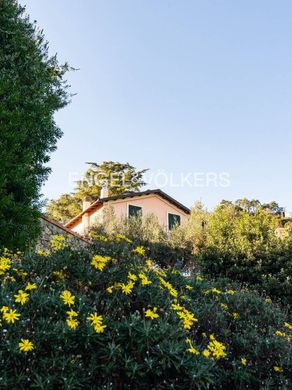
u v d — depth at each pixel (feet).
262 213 33.14
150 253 51.34
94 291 10.27
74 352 7.96
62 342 7.77
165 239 54.44
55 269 10.32
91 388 7.55
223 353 8.69
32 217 21.15
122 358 7.88
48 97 26.20
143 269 11.16
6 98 21.25
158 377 8.07
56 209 128.67
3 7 24.08
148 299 9.93
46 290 9.70
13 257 11.76
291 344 11.41
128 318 8.82
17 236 19.19
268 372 9.96
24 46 24.11
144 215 63.82
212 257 31.30
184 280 13.05
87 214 76.18
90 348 8.02
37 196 23.86
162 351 7.79
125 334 8.20
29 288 8.91
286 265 29.01
